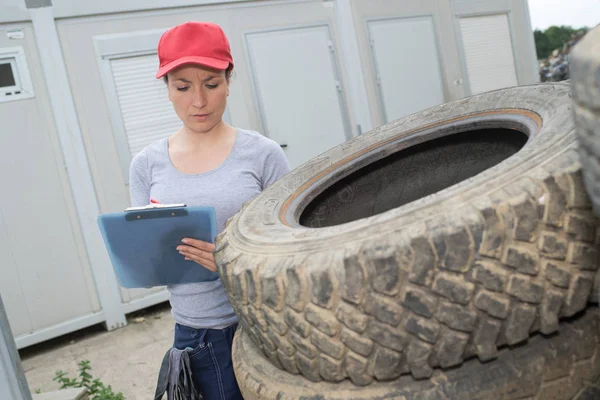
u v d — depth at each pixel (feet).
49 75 14.80
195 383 5.53
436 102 22.89
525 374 3.07
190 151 5.64
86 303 15.60
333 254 3.20
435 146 5.61
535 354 3.12
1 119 14.35
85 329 16.40
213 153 5.61
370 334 3.08
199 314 5.40
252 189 5.53
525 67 26.17
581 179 3.01
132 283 5.19
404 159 5.76
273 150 5.79
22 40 14.52
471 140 5.36
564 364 3.10
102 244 15.66
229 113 17.87
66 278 15.31
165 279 5.17
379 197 5.84
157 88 16.56
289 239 3.66
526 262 2.96
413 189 5.80
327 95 19.77
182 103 5.29
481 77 24.62
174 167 5.61
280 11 18.70
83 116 15.48
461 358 3.04
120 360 13.44
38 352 15.06
